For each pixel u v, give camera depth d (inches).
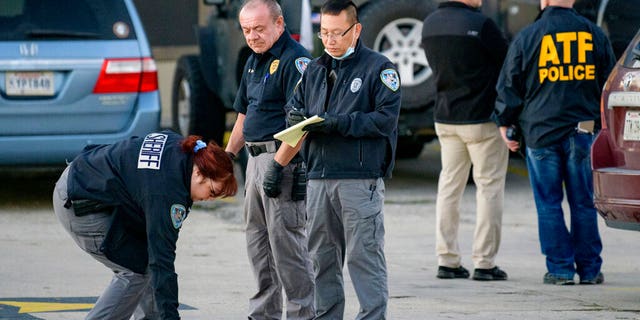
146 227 658.8
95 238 676.1
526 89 985.5
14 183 1593.3
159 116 1359.5
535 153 988.6
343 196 733.3
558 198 994.7
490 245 1016.9
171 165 653.3
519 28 1448.1
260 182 786.2
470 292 956.6
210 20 1672.0
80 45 1328.7
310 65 753.0
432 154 1991.9
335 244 755.4
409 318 844.6
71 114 1322.6
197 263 1083.3
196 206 1434.5
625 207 904.9
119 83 1338.6
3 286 956.0
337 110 735.7
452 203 1026.1
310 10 1413.6
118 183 658.2
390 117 725.3
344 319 849.5
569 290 968.3
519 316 853.8
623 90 907.4
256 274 808.3
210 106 1710.1
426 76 1465.3
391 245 1206.3
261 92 784.3
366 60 735.1
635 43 918.4
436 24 1020.5
